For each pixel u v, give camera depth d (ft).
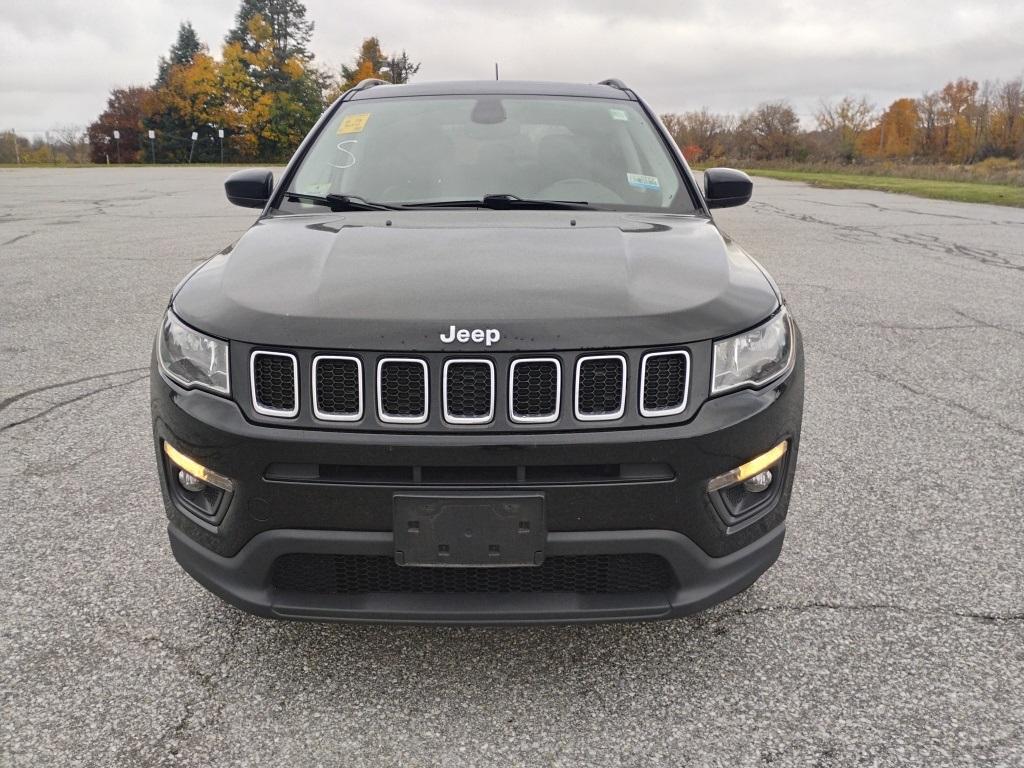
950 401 14.76
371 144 10.80
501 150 10.64
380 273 7.10
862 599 8.65
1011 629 8.12
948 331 19.76
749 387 6.75
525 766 6.40
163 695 7.17
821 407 14.46
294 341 6.36
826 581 9.00
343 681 7.38
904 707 7.02
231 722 6.86
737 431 6.55
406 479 6.38
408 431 6.30
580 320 6.37
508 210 9.56
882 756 6.47
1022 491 11.18
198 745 6.59
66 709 6.98
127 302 22.58
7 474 11.54
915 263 29.99
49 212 50.93
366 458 6.29
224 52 224.53
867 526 10.22
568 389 6.30
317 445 6.30
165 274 27.12
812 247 34.19
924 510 10.63
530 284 6.84
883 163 124.98
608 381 6.36
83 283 25.43
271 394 6.48
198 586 8.86
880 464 12.06
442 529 6.36
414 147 10.69
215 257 8.47
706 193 10.85
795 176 103.50
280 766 6.39
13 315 20.90
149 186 82.84
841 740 6.64
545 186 10.07
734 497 6.86
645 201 9.94
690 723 6.86
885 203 58.39
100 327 19.71
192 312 7.02
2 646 7.81
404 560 6.44
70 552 9.52
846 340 18.92
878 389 15.43
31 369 16.34
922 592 8.78
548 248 7.72
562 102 11.71
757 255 31.86
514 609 6.61
